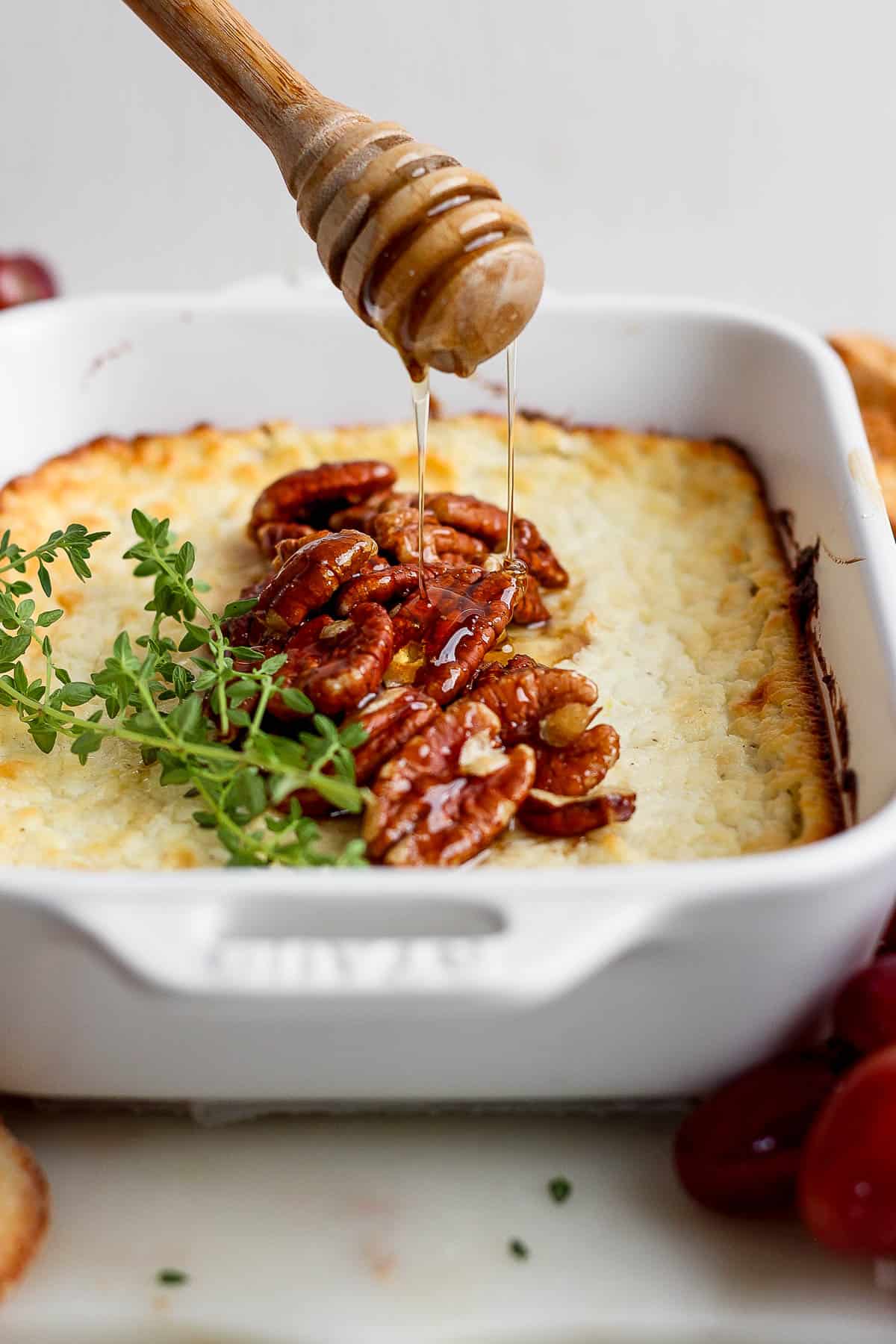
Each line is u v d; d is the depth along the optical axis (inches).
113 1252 15.0
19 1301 14.7
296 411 20.4
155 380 20.1
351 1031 14.7
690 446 20.2
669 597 18.8
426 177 15.3
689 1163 15.0
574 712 16.6
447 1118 15.8
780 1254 15.0
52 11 25.2
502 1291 14.8
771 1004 15.0
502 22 25.7
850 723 16.7
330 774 16.0
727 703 17.7
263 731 16.5
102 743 17.2
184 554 17.1
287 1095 15.4
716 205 27.0
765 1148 14.8
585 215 26.9
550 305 19.9
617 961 14.5
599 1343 14.7
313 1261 15.0
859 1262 14.9
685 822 16.5
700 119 26.5
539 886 14.2
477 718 16.3
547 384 20.2
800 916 14.4
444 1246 15.1
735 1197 14.9
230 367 20.2
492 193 15.6
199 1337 14.7
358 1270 14.9
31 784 16.8
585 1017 14.9
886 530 17.2
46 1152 15.6
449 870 14.7
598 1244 15.0
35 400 19.7
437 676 16.7
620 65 26.0
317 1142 15.7
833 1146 14.2
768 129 26.5
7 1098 15.9
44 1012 14.9
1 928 14.4
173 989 14.0
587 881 14.2
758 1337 14.6
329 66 26.1
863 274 26.6
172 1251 15.0
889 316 26.1
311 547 17.1
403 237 15.3
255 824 16.1
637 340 20.0
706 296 26.3
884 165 26.3
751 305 26.2
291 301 20.0
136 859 16.2
